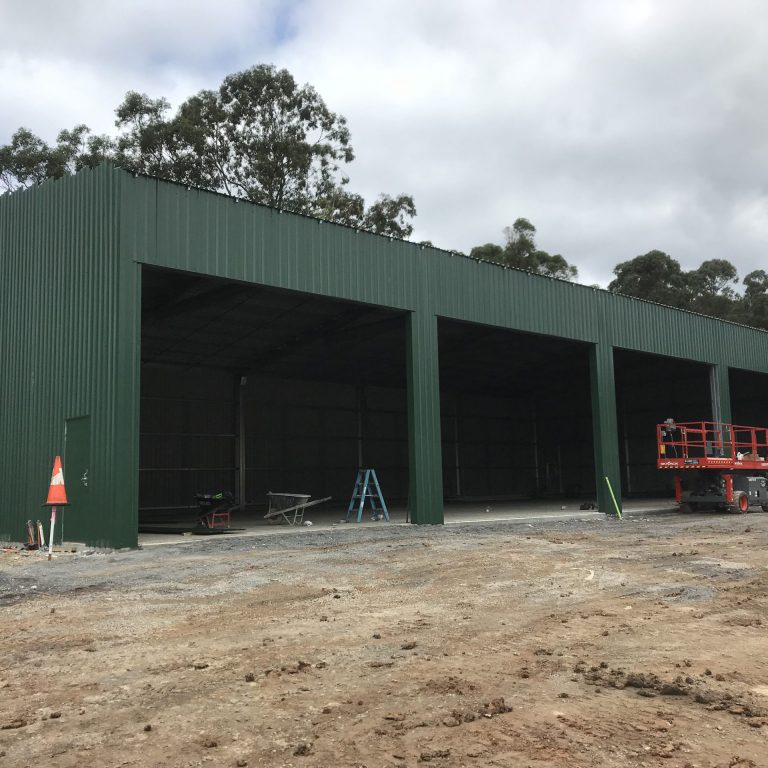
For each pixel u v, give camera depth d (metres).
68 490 15.47
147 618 7.91
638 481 38.06
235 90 42.41
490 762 4.20
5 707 5.14
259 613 8.16
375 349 28.25
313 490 32.28
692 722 4.82
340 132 44.69
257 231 16.80
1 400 18.06
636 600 8.91
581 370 37.22
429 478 19.86
